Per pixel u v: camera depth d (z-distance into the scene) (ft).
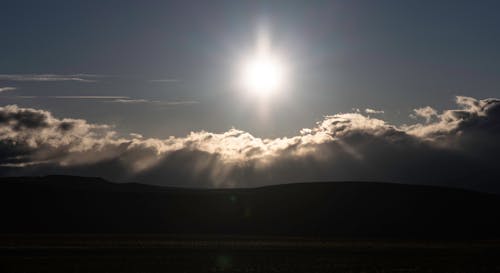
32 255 266.16
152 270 215.51
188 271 213.46
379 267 234.99
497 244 403.75
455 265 245.45
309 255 282.77
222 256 271.28
